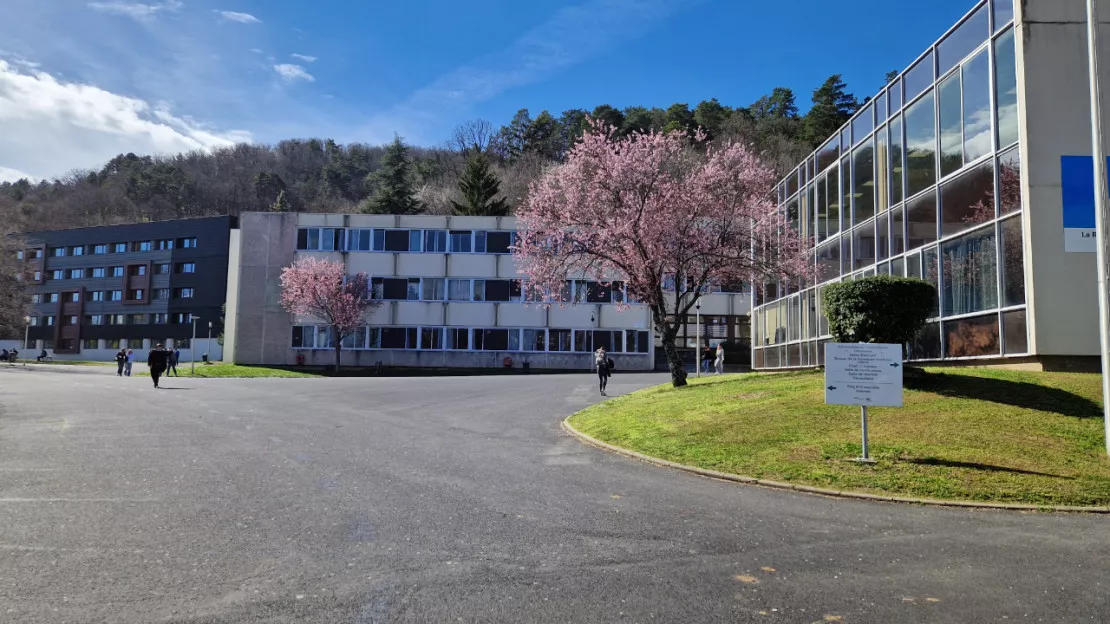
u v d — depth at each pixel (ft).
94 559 17.01
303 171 456.86
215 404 62.75
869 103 70.13
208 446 36.06
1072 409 36.22
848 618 14.05
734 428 38.17
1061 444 31.91
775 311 95.50
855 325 44.98
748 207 67.87
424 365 169.48
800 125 287.69
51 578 15.58
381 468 30.50
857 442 33.58
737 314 179.01
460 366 169.07
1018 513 24.53
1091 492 26.30
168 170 426.10
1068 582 16.53
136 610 13.76
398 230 172.55
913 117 61.62
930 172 58.85
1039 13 47.09
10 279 198.70
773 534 20.86
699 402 48.39
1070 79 46.60
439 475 29.17
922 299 44.37
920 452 31.58
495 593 15.14
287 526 20.42
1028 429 33.86
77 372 158.10
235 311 172.86
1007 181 48.78
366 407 60.29
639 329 168.86
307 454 34.01
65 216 394.32
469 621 13.52
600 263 70.74
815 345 81.25
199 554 17.54
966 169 53.52
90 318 279.28
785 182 94.63
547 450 37.11
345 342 169.48
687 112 322.14
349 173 424.05
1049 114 46.44
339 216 172.45
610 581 16.12
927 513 24.30
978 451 31.35
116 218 392.06
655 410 47.62
